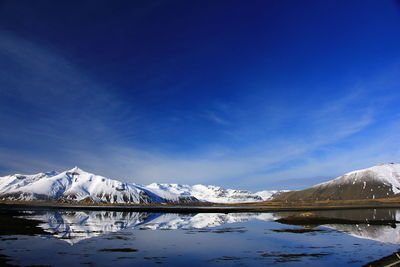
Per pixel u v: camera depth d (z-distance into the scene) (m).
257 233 59.47
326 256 37.19
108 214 128.88
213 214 133.88
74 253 37.78
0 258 34.09
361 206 192.62
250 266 32.03
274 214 130.75
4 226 65.38
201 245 45.00
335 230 64.56
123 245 44.47
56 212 137.38
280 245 45.16
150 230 65.19
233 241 48.94
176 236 55.03
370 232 61.06
